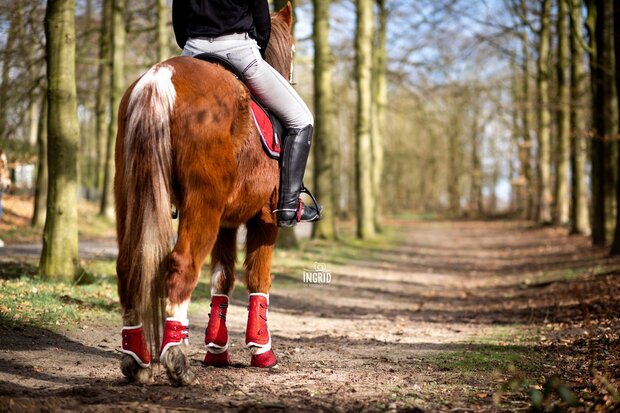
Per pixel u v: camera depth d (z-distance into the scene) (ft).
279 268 54.80
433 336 30.42
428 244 106.01
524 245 94.02
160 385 17.08
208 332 20.63
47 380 17.28
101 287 33.45
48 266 33.50
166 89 15.85
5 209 82.53
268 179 18.84
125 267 15.88
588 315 31.94
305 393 17.34
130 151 15.72
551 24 97.09
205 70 16.85
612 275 45.65
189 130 16.01
